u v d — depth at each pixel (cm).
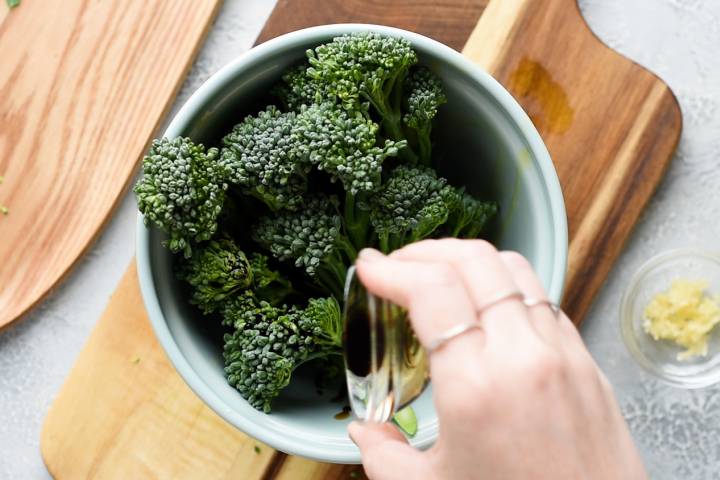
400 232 51
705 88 64
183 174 47
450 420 37
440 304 37
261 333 50
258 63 50
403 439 44
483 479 38
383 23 60
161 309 49
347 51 49
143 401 60
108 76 64
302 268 53
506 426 36
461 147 54
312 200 50
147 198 47
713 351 63
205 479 59
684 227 64
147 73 64
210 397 49
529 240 51
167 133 49
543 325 38
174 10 64
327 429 50
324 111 49
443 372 37
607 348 64
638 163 59
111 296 60
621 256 64
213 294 50
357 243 52
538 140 50
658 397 64
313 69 49
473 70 50
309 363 54
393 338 42
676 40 65
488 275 37
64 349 66
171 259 50
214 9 64
